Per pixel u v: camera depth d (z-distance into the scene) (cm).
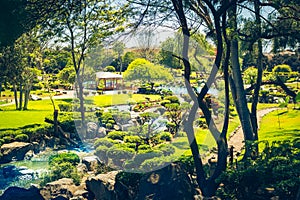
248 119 1374
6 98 4469
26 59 2964
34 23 1005
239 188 940
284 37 1408
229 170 990
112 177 1230
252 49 1467
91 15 2119
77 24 2150
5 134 2289
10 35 914
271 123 2241
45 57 3522
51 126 2459
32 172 1812
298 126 2069
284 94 3419
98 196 1210
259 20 1345
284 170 906
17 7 917
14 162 2059
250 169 932
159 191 981
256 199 905
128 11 1098
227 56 1033
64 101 4094
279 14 1417
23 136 2297
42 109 3559
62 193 1329
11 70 2898
